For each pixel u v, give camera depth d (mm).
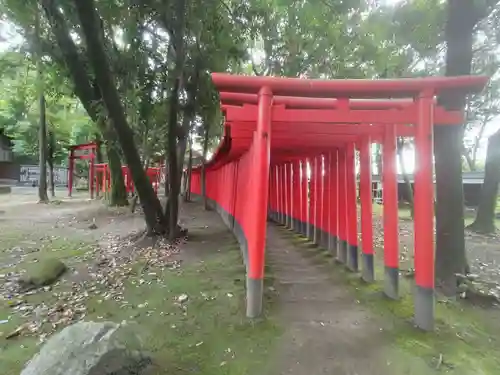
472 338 3418
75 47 6941
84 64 7266
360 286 4973
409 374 2838
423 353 3133
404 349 3201
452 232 4676
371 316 3936
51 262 5609
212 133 16109
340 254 6332
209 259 6535
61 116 20625
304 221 9133
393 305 4246
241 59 9820
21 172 34625
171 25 6930
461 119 3746
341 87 3424
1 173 33562
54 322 3855
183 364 3000
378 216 14320
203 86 8242
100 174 22469
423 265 3615
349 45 8438
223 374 2859
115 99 6582
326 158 7234
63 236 8906
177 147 8234
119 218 11953
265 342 3369
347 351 3189
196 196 23438
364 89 3451
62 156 28641
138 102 8227
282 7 6637
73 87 8109
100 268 6008
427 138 3570
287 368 2938
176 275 5543
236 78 3473
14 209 14109
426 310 3590
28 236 8812
